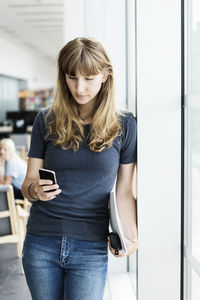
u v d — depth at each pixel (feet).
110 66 4.52
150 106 5.22
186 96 5.08
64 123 4.65
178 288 5.53
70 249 4.56
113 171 4.65
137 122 5.23
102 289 4.69
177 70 5.18
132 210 5.10
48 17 33.99
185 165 5.33
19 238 11.01
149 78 5.19
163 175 5.31
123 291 8.79
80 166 4.58
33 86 62.18
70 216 4.59
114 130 4.62
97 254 4.64
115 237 4.67
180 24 5.14
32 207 4.85
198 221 5.15
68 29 10.53
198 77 4.85
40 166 4.91
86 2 10.50
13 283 10.27
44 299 4.68
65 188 4.60
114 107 4.69
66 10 10.50
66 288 4.70
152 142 5.25
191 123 5.26
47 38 44.83
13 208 10.78
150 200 5.35
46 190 4.36
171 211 5.38
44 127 4.79
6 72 49.47
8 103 55.21
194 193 5.29
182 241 5.44
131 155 4.87
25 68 57.21
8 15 32.99
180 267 5.51
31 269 4.68
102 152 4.57
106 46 9.50
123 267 9.75
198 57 4.84
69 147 4.58
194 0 4.97
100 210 4.67
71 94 4.70
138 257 5.48
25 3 29.19
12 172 13.98
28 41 46.62
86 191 4.58
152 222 5.39
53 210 4.62
